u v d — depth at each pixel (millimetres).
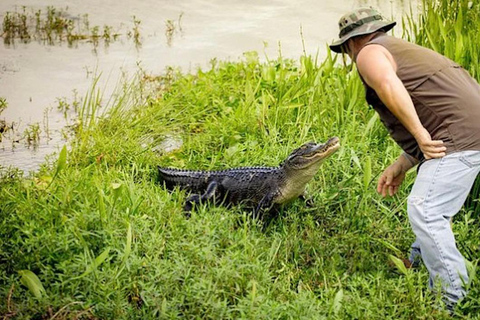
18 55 11211
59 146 8414
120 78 10453
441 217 5016
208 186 6793
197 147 7820
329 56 8969
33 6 13578
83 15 13188
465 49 7668
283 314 4793
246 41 11961
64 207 5852
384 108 5234
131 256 5164
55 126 8969
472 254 5781
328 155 6258
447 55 7699
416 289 5273
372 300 5023
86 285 4906
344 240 5871
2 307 4727
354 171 6863
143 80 10164
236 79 9578
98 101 8680
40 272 5207
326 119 7973
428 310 4957
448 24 8422
